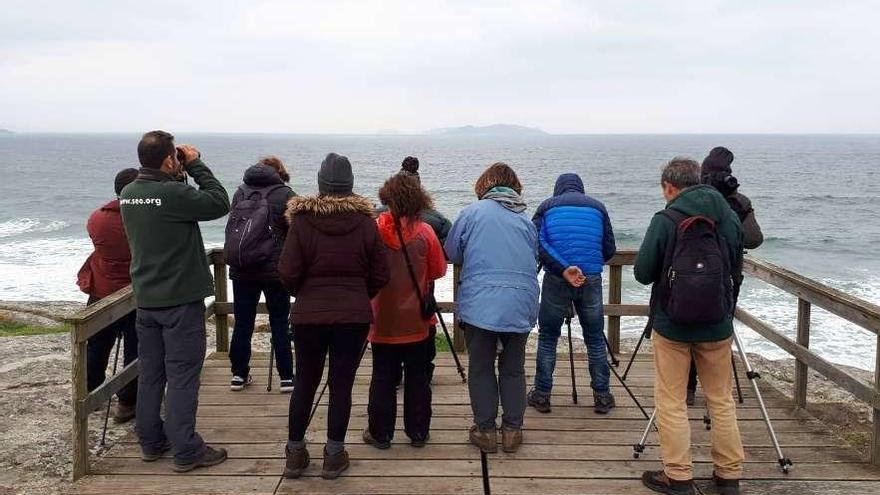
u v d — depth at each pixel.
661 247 3.73
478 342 4.20
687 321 3.59
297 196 3.81
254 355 6.48
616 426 4.71
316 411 4.97
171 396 3.98
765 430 4.70
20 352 7.80
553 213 4.72
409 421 4.30
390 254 4.11
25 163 106.31
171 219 3.90
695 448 4.40
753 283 20.48
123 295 4.50
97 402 4.13
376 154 142.12
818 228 36.78
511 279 4.07
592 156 136.00
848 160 117.62
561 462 4.14
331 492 3.76
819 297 4.62
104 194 55.59
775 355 12.90
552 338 4.93
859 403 6.22
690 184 3.83
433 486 3.83
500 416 4.98
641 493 3.77
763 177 75.25
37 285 19.14
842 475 4.02
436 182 64.94
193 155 4.13
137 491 3.80
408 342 4.16
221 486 3.85
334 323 3.66
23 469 4.45
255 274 5.04
